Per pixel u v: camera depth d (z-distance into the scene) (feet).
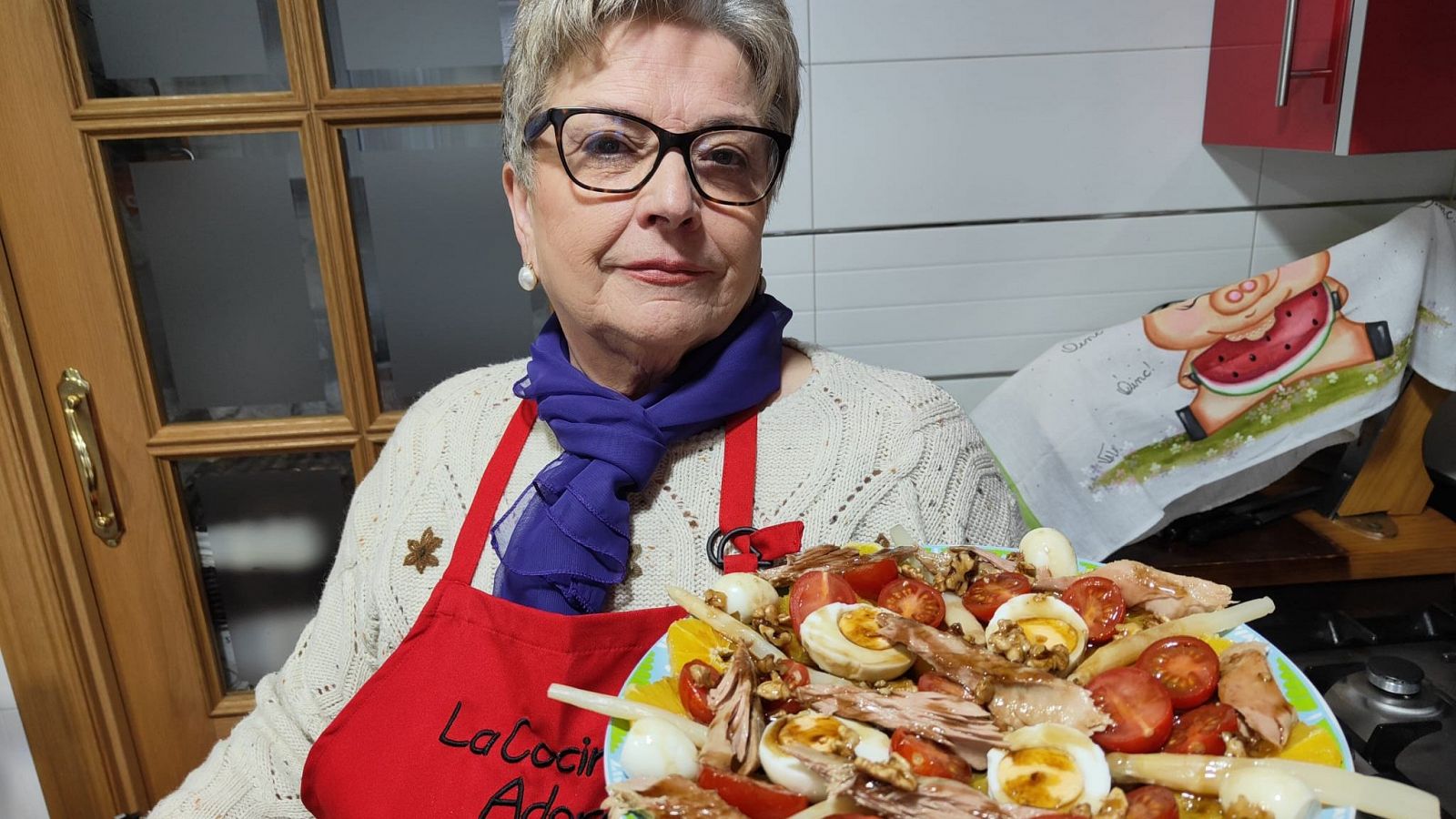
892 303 4.14
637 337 2.16
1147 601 1.69
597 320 2.20
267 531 4.34
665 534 2.30
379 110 3.72
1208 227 4.07
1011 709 1.43
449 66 3.76
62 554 4.12
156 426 4.09
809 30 3.75
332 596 2.72
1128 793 1.33
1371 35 2.98
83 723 4.34
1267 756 1.33
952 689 1.47
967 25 3.77
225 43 3.67
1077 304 4.16
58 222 3.76
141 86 3.70
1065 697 1.40
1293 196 4.04
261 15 3.64
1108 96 3.88
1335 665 3.10
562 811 1.94
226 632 4.49
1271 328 3.51
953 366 4.24
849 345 4.21
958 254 4.07
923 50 3.79
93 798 4.49
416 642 2.22
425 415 2.84
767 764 1.36
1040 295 4.14
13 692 4.23
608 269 2.13
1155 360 3.64
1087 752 1.30
